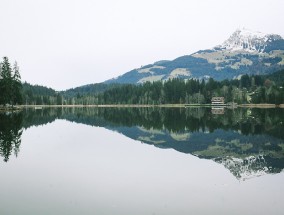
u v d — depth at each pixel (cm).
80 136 4838
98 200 1933
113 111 13900
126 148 3797
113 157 3228
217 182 2366
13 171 2600
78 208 1795
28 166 2780
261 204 1898
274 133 5291
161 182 2342
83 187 2191
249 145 4122
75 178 2411
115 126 6531
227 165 2941
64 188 2162
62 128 5981
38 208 1784
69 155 3294
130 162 3005
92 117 9562
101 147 3841
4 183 2264
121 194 2055
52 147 3784
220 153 3562
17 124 6475
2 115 8669
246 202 1930
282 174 2619
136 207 1828
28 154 3325
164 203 1902
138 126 6538
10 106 12494
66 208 1791
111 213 1733
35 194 2028
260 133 5306
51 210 1756
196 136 4988
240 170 2745
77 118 9044
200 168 2805
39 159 3078
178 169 2753
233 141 4462
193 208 1827
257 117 8869
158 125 6744
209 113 11269
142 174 2562
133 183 2306
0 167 2739
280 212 1777
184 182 2352
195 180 2412
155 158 3225
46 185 2225
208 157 3325
